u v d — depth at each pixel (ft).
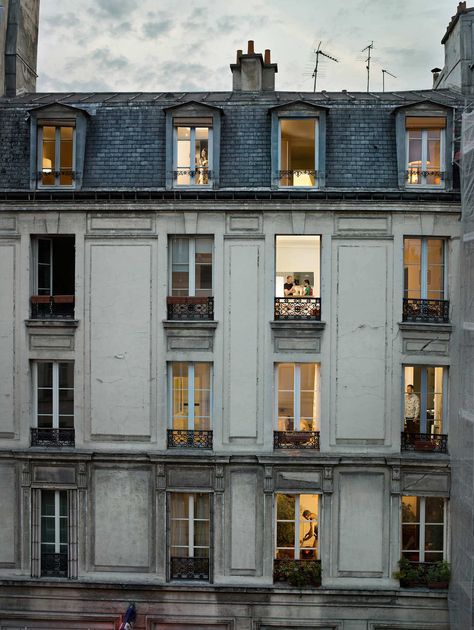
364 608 54.03
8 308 55.11
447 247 54.13
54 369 55.62
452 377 53.36
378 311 53.57
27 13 67.72
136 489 54.80
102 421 54.80
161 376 54.34
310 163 54.39
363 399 53.72
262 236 53.67
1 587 55.42
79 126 54.65
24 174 55.36
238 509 54.34
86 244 54.65
